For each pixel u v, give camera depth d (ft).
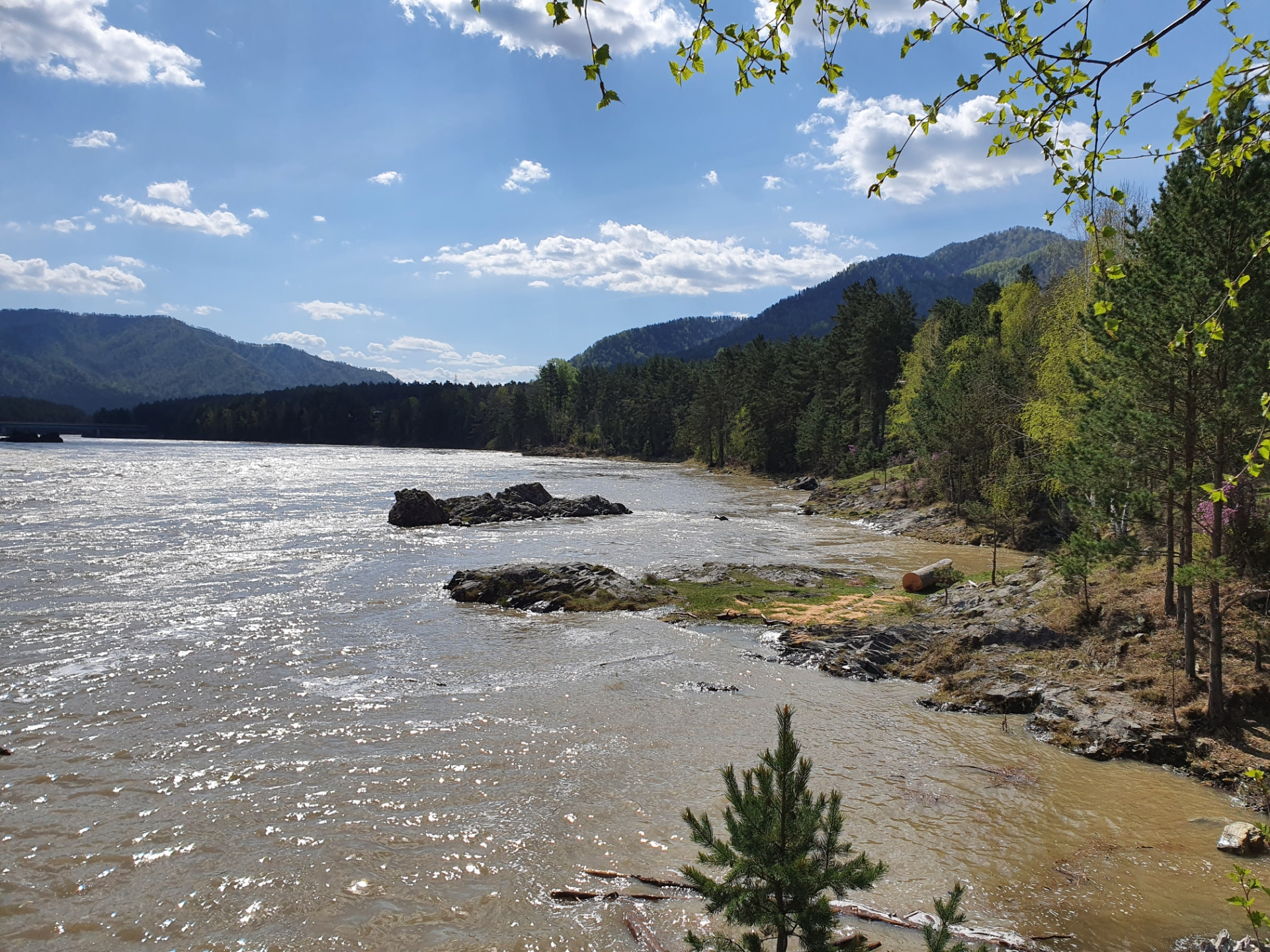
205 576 93.50
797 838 21.93
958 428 156.97
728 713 52.47
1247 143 13.55
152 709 50.78
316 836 35.27
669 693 56.34
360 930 28.66
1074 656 58.34
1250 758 42.42
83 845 34.22
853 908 30.09
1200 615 55.98
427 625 74.90
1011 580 82.64
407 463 357.82
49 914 29.35
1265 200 41.65
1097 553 53.62
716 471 370.94
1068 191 15.20
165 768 42.19
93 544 113.91
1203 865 33.58
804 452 296.71
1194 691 48.37
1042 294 177.99
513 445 579.89
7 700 51.47
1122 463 50.96
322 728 48.21
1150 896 31.12
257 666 60.03
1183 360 44.62
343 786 40.34
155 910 29.68
